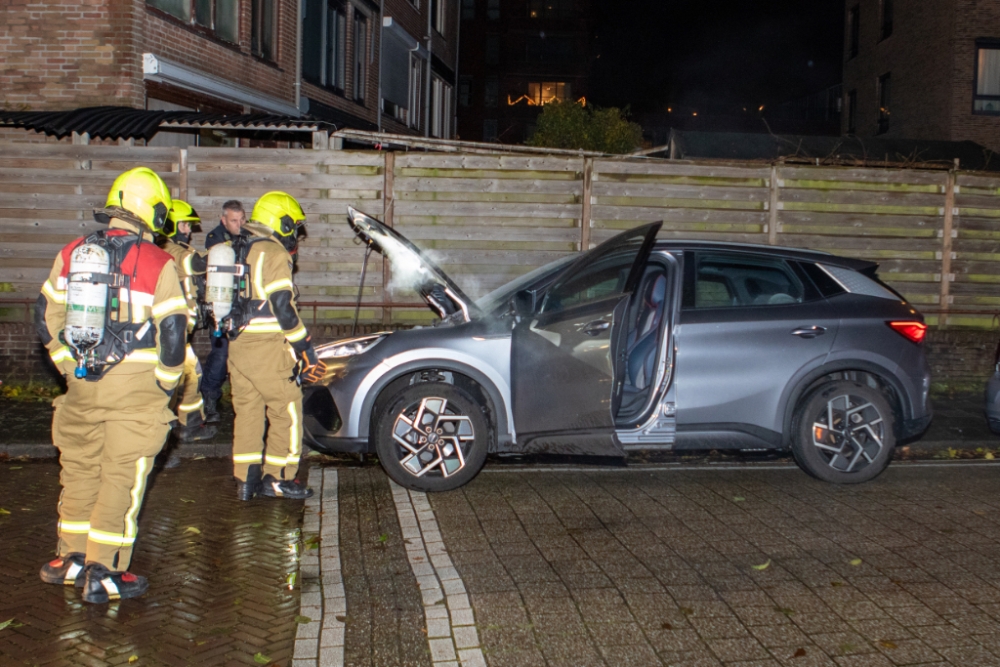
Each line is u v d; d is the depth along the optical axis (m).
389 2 19.95
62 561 4.31
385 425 5.82
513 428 5.89
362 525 5.25
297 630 3.86
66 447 4.22
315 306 9.38
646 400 5.91
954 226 10.02
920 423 6.25
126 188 4.11
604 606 4.10
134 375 4.03
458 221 9.51
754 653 3.65
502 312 6.04
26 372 9.29
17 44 10.51
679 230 9.70
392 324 9.54
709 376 5.89
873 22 25.70
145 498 5.75
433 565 4.61
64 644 3.70
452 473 5.88
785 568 4.57
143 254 4.07
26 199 9.10
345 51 17.52
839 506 5.66
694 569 4.55
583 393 5.62
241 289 5.40
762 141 18.02
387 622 3.94
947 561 4.67
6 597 4.16
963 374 10.17
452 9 26.25
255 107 13.45
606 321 5.54
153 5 11.07
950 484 6.24
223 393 8.91
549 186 9.55
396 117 21.09
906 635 3.81
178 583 4.36
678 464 6.79
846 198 9.85
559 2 46.16
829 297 6.17
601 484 6.18
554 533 5.11
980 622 3.94
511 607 4.09
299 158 9.31
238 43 13.08
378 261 9.45
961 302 10.12
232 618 3.98
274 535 5.07
